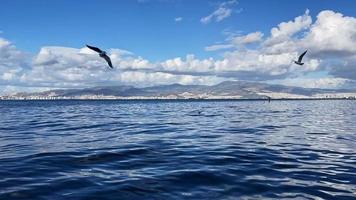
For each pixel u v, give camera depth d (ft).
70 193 44.19
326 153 75.20
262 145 85.76
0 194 43.68
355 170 59.00
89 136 101.24
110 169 57.31
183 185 48.37
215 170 57.06
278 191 46.52
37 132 112.98
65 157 66.80
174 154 71.05
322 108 396.37
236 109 357.41
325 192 46.47
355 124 152.46
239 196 44.19
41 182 49.06
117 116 217.15
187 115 230.07
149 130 120.06
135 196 43.39
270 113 261.03
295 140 96.43
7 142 88.28
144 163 62.03
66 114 246.47
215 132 114.52
